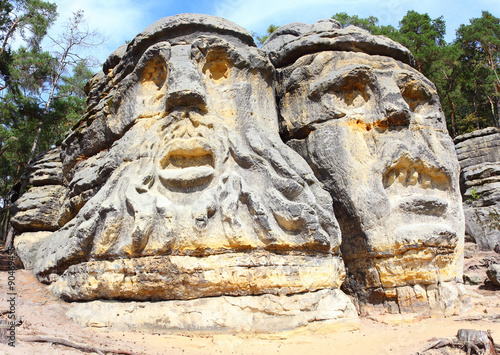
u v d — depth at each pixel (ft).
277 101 42.19
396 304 34.30
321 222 31.78
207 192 31.19
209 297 28.53
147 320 27.40
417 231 33.73
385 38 42.96
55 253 36.60
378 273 34.83
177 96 33.53
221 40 36.29
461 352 24.93
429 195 37.01
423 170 37.70
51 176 52.29
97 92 49.75
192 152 33.47
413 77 40.60
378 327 30.89
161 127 34.37
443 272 34.58
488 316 32.35
